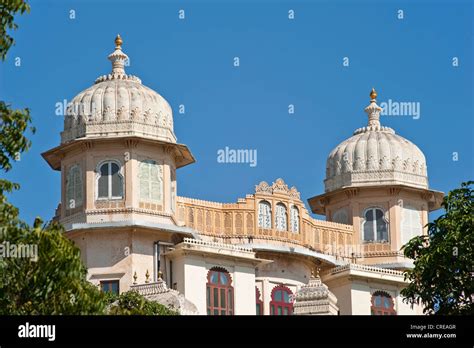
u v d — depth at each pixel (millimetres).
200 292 61531
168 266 62281
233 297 62562
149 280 60938
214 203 66375
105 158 63344
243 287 63000
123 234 62062
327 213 74375
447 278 44406
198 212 65812
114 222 61781
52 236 34719
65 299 34656
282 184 67938
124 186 62781
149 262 61938
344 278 67688
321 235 70812
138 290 58625
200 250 61844
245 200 66812
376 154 73438
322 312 57094
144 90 65625
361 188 72750
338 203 73812
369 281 68062
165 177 63844
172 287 61844
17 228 34031
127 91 64750
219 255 62500
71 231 61906
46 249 34375
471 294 44438
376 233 72250
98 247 61969
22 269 34344
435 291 44688
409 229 72438
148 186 63281
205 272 62125
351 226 72250
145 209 62688
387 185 72312
